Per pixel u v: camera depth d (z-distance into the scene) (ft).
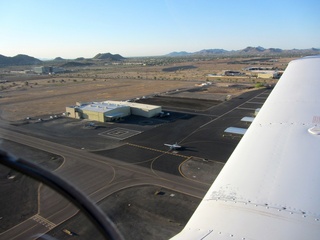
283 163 25.59
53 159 147.43
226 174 25.38
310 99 42.93
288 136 31.22
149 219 90.68
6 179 87.35
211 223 19.13
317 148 27.76
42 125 224.74
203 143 172.55
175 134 193.67
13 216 78.69
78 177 124.88
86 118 245.24
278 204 20.11
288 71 61.52
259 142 30.71
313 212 18.90
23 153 157.17
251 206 20.22
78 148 165.68
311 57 71.67
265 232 17.48
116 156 151.64
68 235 72.79
